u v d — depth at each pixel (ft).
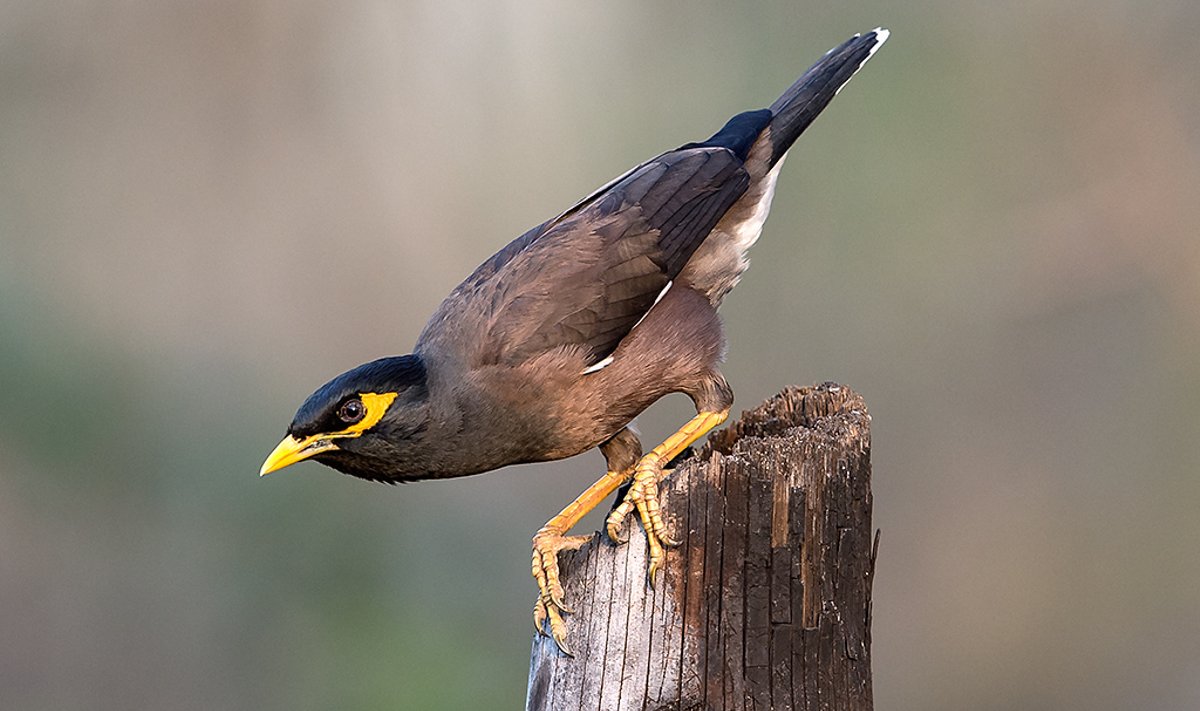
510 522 47.55
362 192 56.08
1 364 47.34
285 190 56.18
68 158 55.36
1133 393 50.06
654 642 18.86
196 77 56.18
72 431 46.91
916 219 51.26
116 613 45.03
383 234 55.88
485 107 55.93
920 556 49.24
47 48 55.31
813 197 51.26
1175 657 47.52
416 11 56.13
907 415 50.37
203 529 46.47
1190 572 48.19
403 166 56.13
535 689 19.54
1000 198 51.49
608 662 18.95
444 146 55.98
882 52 51.70
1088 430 50.01
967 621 48.39
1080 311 50.88
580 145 55.11
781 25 52.85
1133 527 48.93
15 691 43.75
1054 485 49.49
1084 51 51.39
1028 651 48.06
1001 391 50.67
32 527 45.62
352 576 45.01
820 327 50.90
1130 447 49.65
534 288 23.54
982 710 47.57
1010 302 50.96
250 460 47.88
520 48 55.77
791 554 18.88
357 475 23.29
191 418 49.03
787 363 50.67
